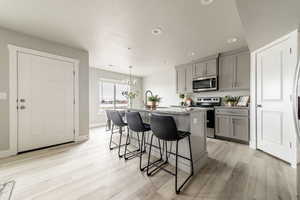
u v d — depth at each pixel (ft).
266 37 6.91
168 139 5.35
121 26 7.33
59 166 6.71
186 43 9.63
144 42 9.44
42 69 8.99
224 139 11.09
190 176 5.65
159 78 19.44
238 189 4.93
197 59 13.28
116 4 5.59
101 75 17.63
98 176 5.85
